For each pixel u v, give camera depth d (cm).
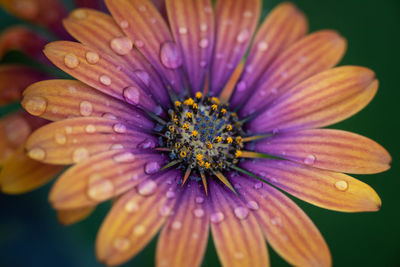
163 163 18
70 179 16
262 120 19
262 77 19
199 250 16
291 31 19
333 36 19
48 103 17
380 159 17
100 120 17
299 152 18
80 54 17
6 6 19
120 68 17
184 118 18
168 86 18
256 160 18
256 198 18
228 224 17
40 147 16
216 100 19
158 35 18
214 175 18
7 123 18
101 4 19
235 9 19
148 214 16
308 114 18
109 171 16
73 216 17
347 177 17
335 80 18
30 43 19
